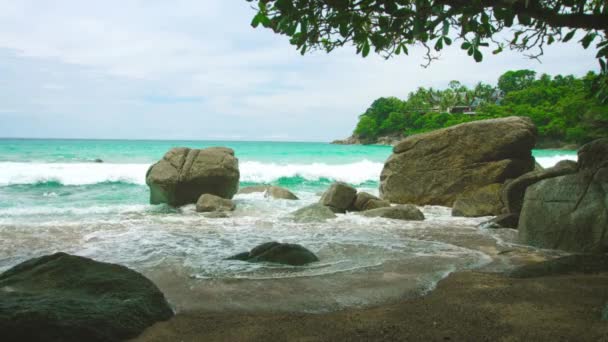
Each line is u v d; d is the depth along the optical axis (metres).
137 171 19.44
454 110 105.56
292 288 4.62
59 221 9.73
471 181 12.99
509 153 12.91
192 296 4.34
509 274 4.95
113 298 3.63
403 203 13.89
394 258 6.13
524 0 3.49
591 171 6.71
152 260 6.00
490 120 13.25
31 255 6.34
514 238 7.93
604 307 3.35
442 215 11.66
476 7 3.55
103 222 9.51
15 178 17.50
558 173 8.80
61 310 3.15
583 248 6.37
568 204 6.78
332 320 3.58
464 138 13.33
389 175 14.27
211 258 6.13
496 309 3.63
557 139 68.88
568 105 65.06
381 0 3.67
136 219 10.22
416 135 14.25
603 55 4.87
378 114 119.06
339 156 41.69
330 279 4.98
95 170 19.36
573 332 3.03
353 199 12.69
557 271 4.78
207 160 13.22
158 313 3.65
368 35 4.21
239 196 15.23
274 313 3.83
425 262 5.86
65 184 17.83
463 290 4.31
